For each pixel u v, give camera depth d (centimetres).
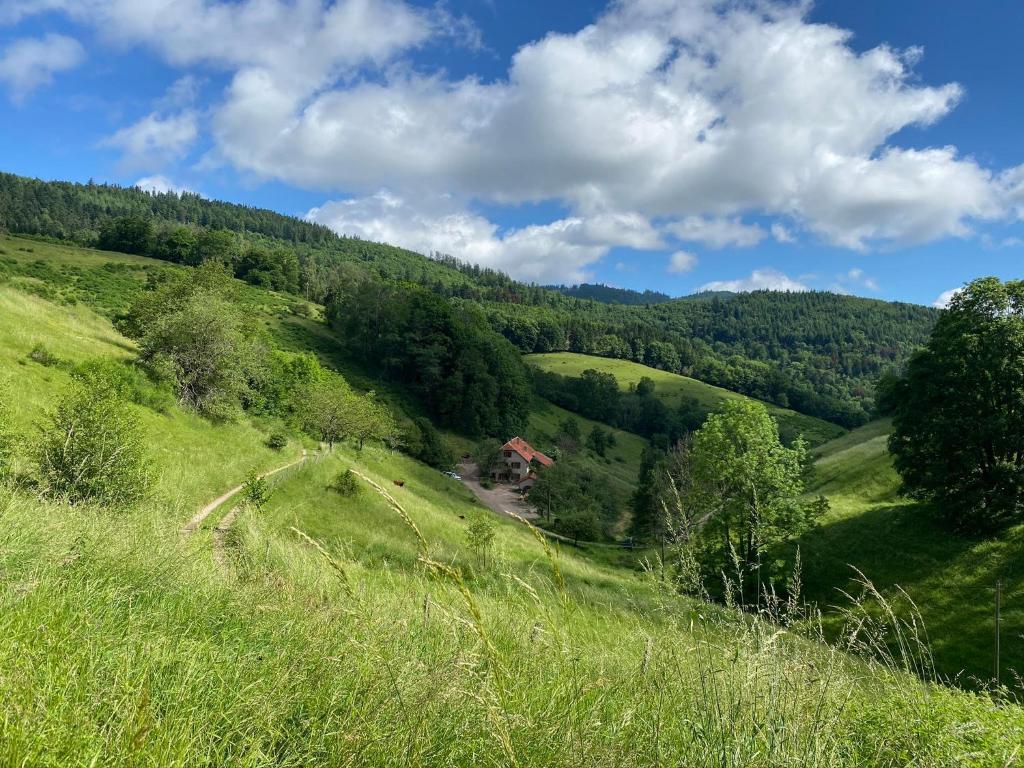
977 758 312
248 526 903
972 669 2120
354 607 386
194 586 471
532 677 320
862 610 386
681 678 298
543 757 232
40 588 337
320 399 5091
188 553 629
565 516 5600
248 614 418
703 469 3069
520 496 7950
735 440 3034
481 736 239
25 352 2606
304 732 242
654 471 4094
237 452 2941
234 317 3872
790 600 358
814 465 5209
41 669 227
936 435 3088
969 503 2998
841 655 349
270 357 5309
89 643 262
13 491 936
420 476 5966
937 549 2977
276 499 2312
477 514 2669
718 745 250
